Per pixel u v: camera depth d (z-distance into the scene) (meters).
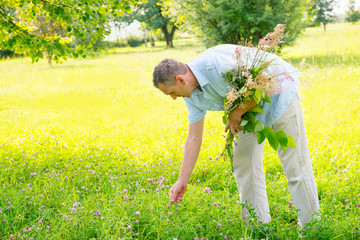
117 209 3.29
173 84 2.57
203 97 2.80
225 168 4.45
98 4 5.04
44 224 3.09
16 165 4.71
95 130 6.95
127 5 5.43
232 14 15.40
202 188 3.92
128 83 13.16
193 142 3.02
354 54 15.57
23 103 10.39
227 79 2.62
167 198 3.49
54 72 17.73
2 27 5.18
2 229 2.96
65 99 10.74
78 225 3.02
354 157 4.45
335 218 3.07
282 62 2.78
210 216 3.10
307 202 2.85
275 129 2.78
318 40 24.42
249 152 2.95
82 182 4.08
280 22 15.52
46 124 7.70
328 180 3.88
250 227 2.90
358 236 2.76
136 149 5.50
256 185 3.06
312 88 8.48
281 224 3.01
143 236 2.99
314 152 4.74
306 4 17.19
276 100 2.72
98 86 12.84
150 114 8.30
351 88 8.35
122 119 8.00
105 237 2.74
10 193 3.60
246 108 2.66
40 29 16.30
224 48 2.72
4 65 23.30
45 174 4.34
